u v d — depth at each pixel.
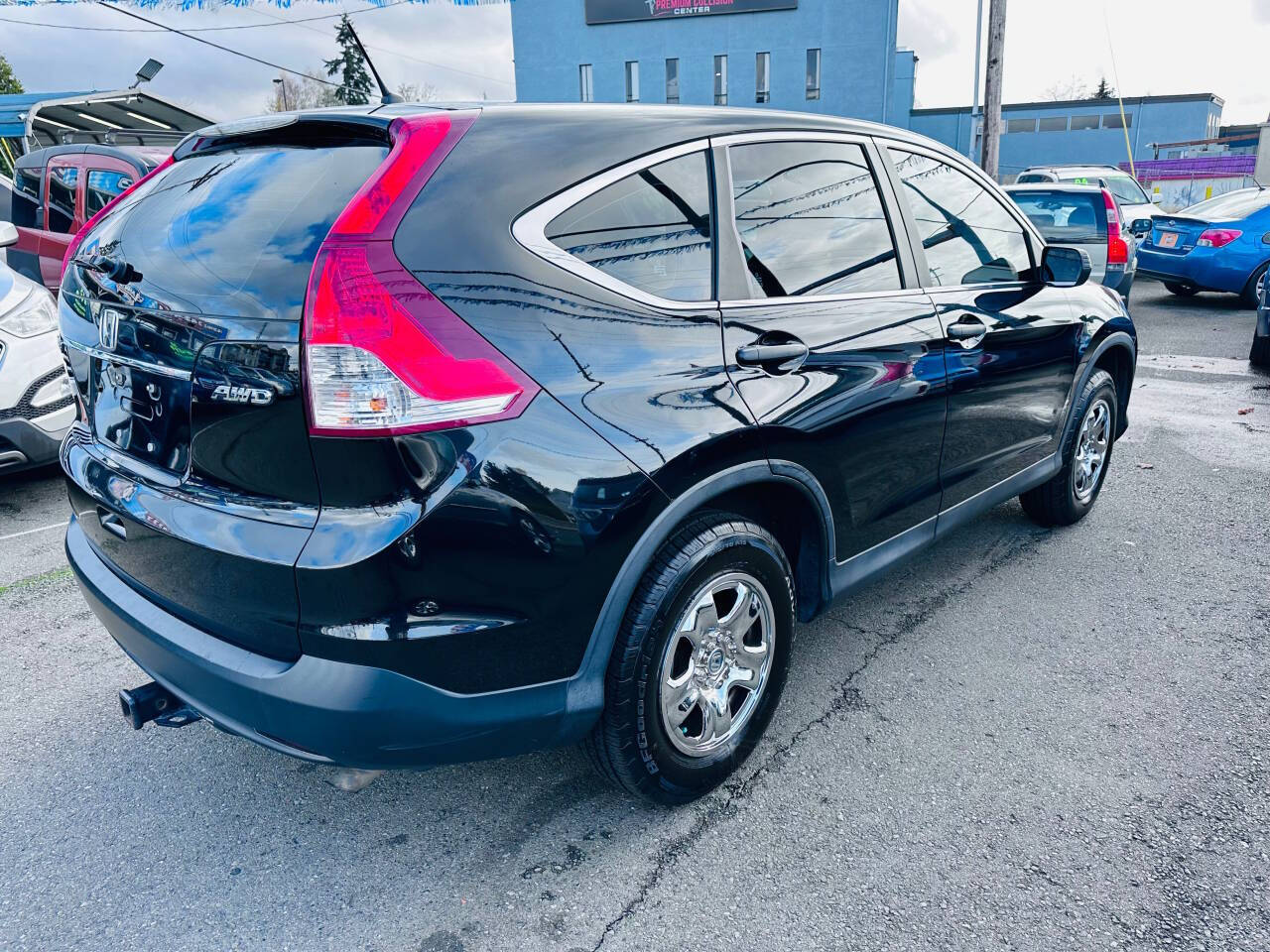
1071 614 3.46
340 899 2.10
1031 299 3.51
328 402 1.66
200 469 1.92
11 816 2.41
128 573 2.17
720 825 2.32
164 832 2.35
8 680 3.12
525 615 1.85
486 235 1.85
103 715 2.90
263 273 1.78
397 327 1.68
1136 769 2.51
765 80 33.81
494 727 1.89
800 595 2.69
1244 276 11.20
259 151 2.20
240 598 1.84
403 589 1.71
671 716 2.21
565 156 2.04
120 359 2.10
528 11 34.44
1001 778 2.48
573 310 1.94
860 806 2.38
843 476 2.56
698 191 2.29
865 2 32.19
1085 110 47.06
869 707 2.85
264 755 2.68
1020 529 4.36
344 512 1.72
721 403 2.14
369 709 1.74
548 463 1.82
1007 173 49.38
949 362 2.95
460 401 1.72
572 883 2.13
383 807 2.43
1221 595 3.59
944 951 1.91
